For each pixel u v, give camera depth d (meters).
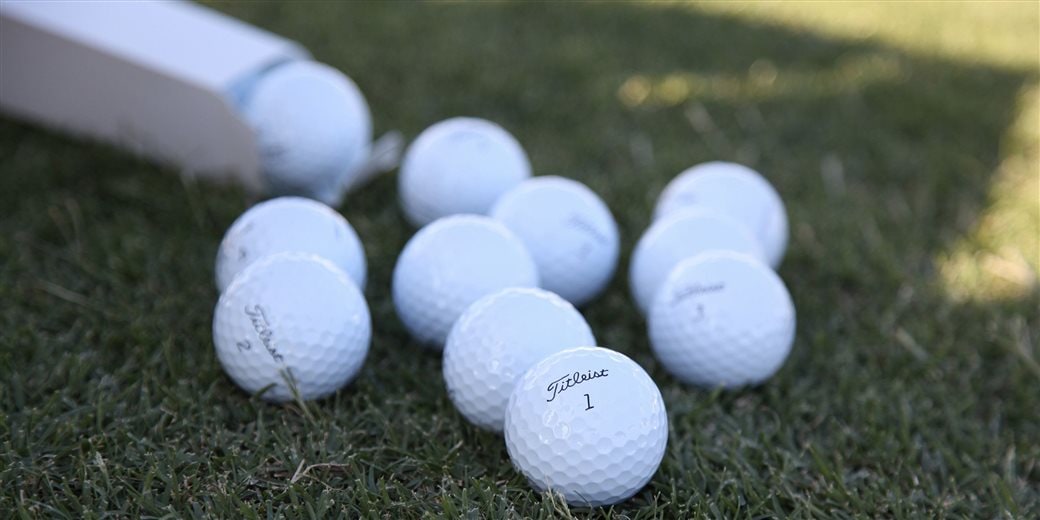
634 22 0.83
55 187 0.55
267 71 0.57
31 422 0.43
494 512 0.42
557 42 0.76
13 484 0.42
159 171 0.56
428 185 0.54
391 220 0.56
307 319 0.45
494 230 0.49
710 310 0.47
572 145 0.63
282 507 0.42
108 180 0.55
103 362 0.46
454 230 0.48
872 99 0.71
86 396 0.45
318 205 0.50
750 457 0.45
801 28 0.86
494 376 0.44
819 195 0.60
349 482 0.43
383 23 0.75
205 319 0.49
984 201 0.61
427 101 0.66
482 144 0.54
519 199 0.51
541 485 0.42
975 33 0.90
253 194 0.56
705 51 0.78
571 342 0.45
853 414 0.47
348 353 0.45
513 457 0.43
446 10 0.81
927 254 0.56
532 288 0.46
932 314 0.52
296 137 0.54
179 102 0.54
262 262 0.46
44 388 0.45
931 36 0.87
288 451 0.43
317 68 0.57
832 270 0.54
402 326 0.50
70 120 0.57
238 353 0.45
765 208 0.54
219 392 0.46
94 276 0.50
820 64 0.77
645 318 0.52
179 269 0.51
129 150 0.56
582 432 0.42
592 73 0.71
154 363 0.46
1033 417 0.48
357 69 0.68
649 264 0.51
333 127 0.55
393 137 0.61
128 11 0.56
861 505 0.43
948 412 0.47
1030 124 0.69
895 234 0.58
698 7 0.90
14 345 0.46
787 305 0.48
